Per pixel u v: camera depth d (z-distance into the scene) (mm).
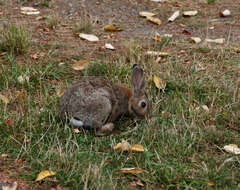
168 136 7473
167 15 14727
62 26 13070
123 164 6629
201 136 7551
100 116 7840
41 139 7148
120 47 11625
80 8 14781
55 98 8562
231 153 7129
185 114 8336
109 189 5832
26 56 10484
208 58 11016
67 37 12164
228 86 9359
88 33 12609
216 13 14953
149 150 7137
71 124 7742
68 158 6504
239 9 15297
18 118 7574
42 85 9258
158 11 15062
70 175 6105
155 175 6406
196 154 7082
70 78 9664
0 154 6609
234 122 8203
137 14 14773
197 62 10664
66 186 5973
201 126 7984
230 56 11156
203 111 8398
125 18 14359
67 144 6816
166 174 6336
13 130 7270
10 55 10453
